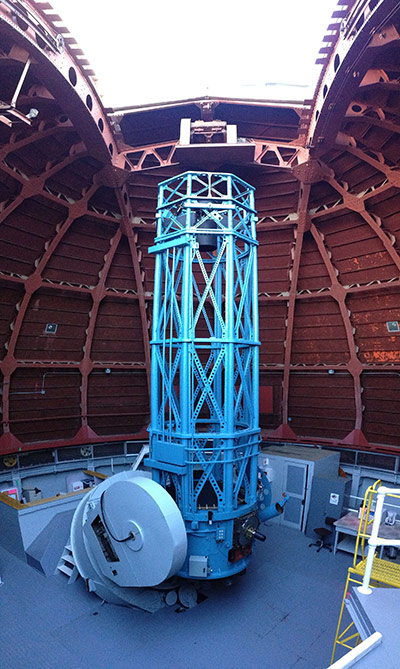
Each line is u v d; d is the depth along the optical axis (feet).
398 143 39.45
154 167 47.73
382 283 52.65
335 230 52.85
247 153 43.78
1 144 38.37
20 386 58.95
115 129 43.80
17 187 45.06
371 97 35.78
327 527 45.29
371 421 59.72
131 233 55.67
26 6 27.43
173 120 45.65
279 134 46.62
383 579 18.51
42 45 30.04
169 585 33.04
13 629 30.17
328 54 33.37
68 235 53.83
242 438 33.78
